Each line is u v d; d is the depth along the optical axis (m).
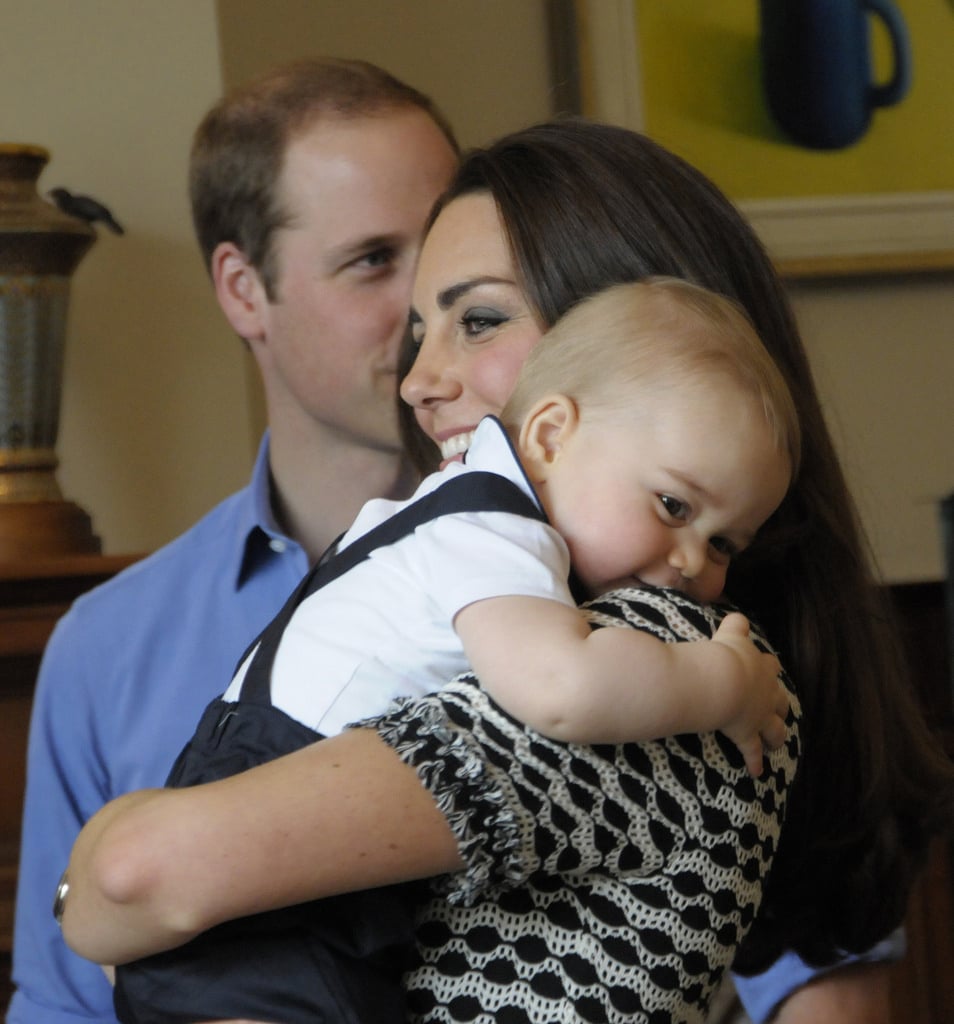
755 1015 4.01
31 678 5.78
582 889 2.54
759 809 2.69
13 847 5.75
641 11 8.52
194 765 2.75
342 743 2.48
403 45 8.41
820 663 3.34
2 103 6.78
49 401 6.14
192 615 4.86
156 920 2.36
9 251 5.92
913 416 9.00
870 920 3.50
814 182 8.74
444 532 2.70
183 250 6.98
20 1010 4.67
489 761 2.42
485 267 3.27
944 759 3.74
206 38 6.97
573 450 2.87
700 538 2.86
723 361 2.86
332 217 4.88
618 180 3.24
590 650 2.43
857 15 8.79
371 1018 2.42
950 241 8.91
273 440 5.25
